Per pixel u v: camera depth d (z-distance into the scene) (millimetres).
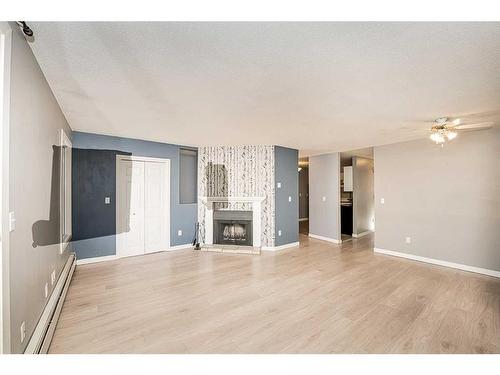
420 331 2287
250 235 5559
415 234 4738
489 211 3889
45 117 2242
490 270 3852
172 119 3467
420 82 2256
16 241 1550
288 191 5758
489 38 1582
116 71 2078
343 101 2736
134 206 4918
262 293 3141
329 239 6516
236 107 2957
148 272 3926
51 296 2420
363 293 3152
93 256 4402
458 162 4211
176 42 1653
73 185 4176
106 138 4520
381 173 5305
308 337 2189
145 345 2061
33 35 1582
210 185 5711
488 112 3100
